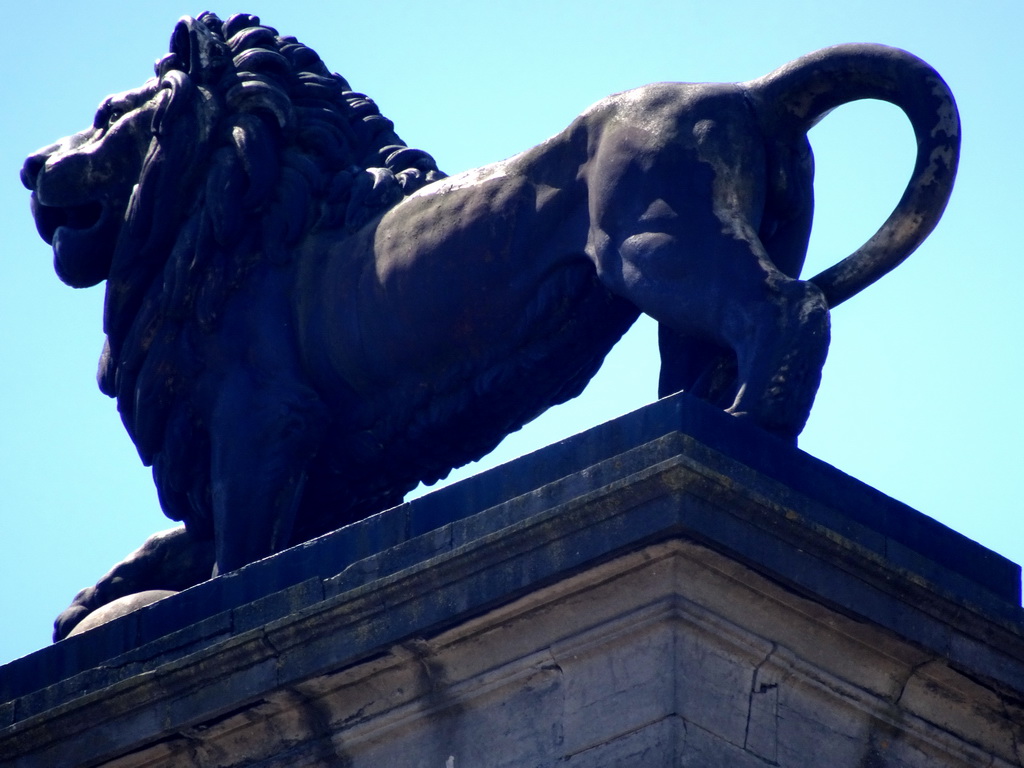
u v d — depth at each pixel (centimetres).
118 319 2984
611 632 2412
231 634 2605
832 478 2506
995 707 2542
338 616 2508
